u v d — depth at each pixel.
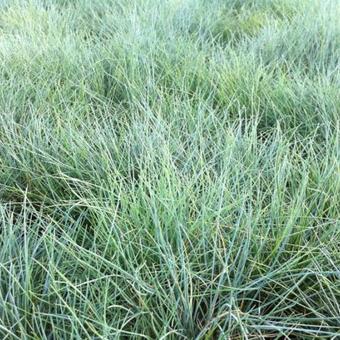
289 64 2.56
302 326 1.28
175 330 1.13
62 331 1.19
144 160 1.71
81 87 2.23
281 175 1.55
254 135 1.74
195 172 1.53
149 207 1.37
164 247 1.27
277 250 1.36
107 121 2.04
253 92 2.14
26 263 1.20
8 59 2.44
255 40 2.86
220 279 1.23
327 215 1.48
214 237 1.36
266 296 1.33
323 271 1.35
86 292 1.20
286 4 3.38
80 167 1.71
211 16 3.31
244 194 1.46
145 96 2.17
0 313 1.19
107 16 3.14
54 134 1.84
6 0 3.41
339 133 1.86
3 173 1.71
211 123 1.98
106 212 1.44
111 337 1.16
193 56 2.56
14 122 1.85
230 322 1.16
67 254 1.36
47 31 2.95
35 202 1.64
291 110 2.10
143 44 2.68
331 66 2.52
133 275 1.29
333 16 2.96
